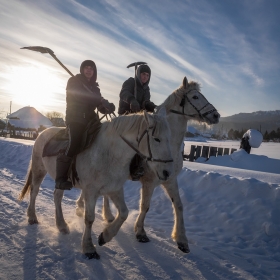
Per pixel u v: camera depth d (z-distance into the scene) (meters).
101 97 4.07
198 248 4.29
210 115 4.27
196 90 4.39
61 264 3.49
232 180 6.21
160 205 6.41
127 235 4.65
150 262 3.73
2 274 3.21
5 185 7.70
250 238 4.80
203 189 6.48
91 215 3.76
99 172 3.69
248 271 3.66
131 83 5.07
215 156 11.83
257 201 5.43
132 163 4.06
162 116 3.40
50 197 6.79
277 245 4.52
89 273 3.30
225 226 5.22
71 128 3.94
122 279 3.26
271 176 7.61
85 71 4.42
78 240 4.27
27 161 11.67
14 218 5.05
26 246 3.93
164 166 3.22
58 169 3.97
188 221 5.62
